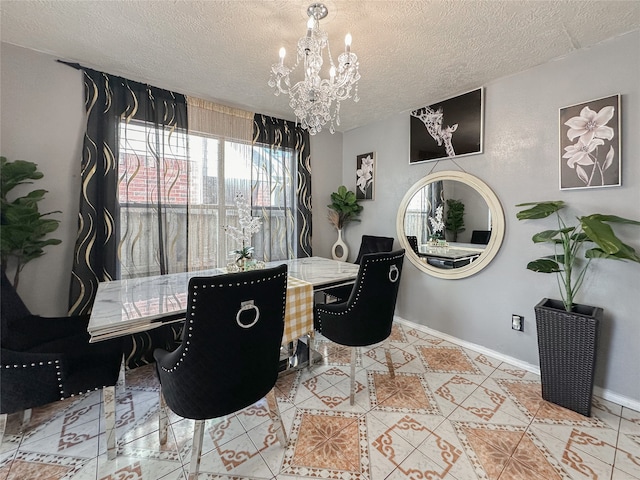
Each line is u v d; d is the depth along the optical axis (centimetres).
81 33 177
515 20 160
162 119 244
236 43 185
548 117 203
